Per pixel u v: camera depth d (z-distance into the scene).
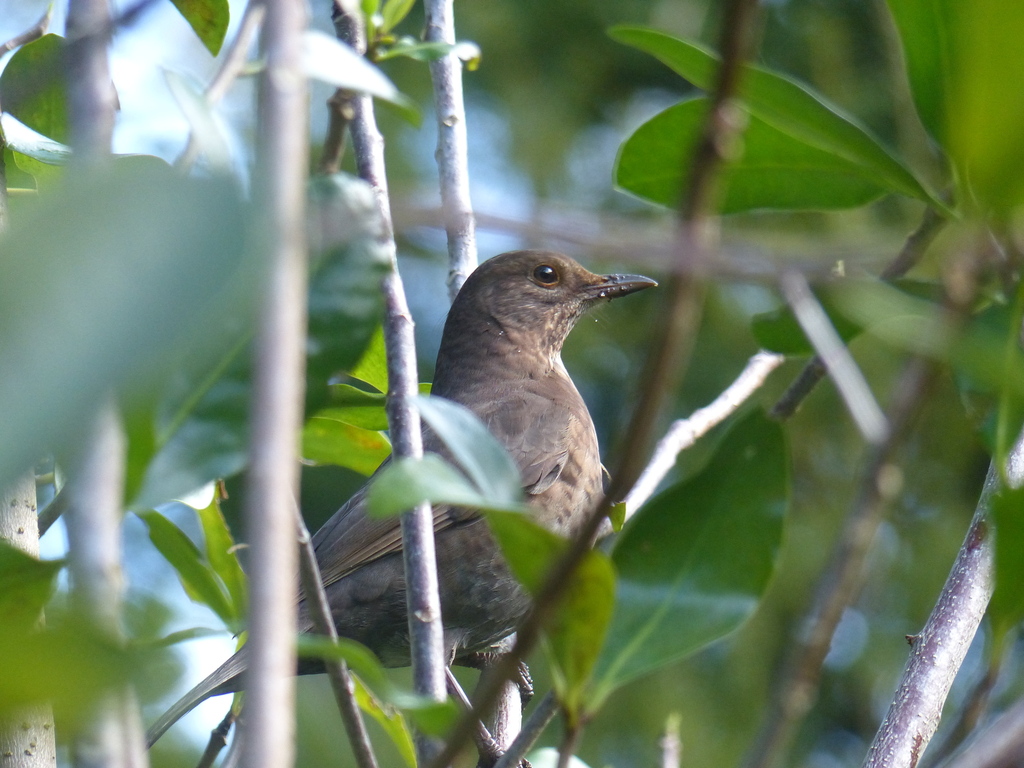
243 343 4.13
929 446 17.69
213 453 4.08
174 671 3.01
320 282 4.45
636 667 3.77
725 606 3.88
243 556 8.86
